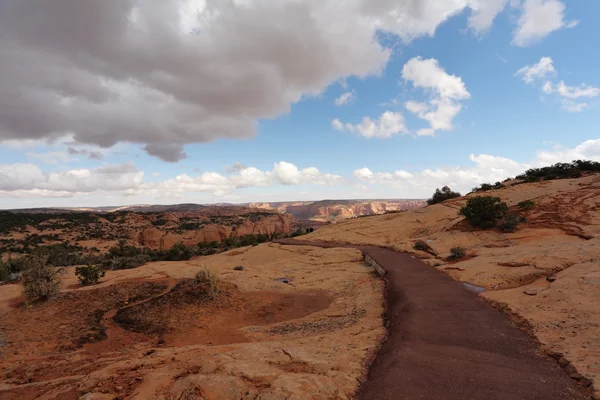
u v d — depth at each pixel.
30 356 10.91
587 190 32.62
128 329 13.87
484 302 11.84
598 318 8.14
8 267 29.77
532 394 5.59
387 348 8.04
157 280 21.58
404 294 13.98
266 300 18.05
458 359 7.12
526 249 18.88
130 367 7.19
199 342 12.31
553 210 28.36
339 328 12.10
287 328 13.28
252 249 42.97
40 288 17.28
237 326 14.41
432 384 5.99
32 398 6.19
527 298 10.88
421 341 8.31
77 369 8.54
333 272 25.11
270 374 6.11
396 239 36.50
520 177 61.88
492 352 7.52
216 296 17.42
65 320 14.60
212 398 5.16
